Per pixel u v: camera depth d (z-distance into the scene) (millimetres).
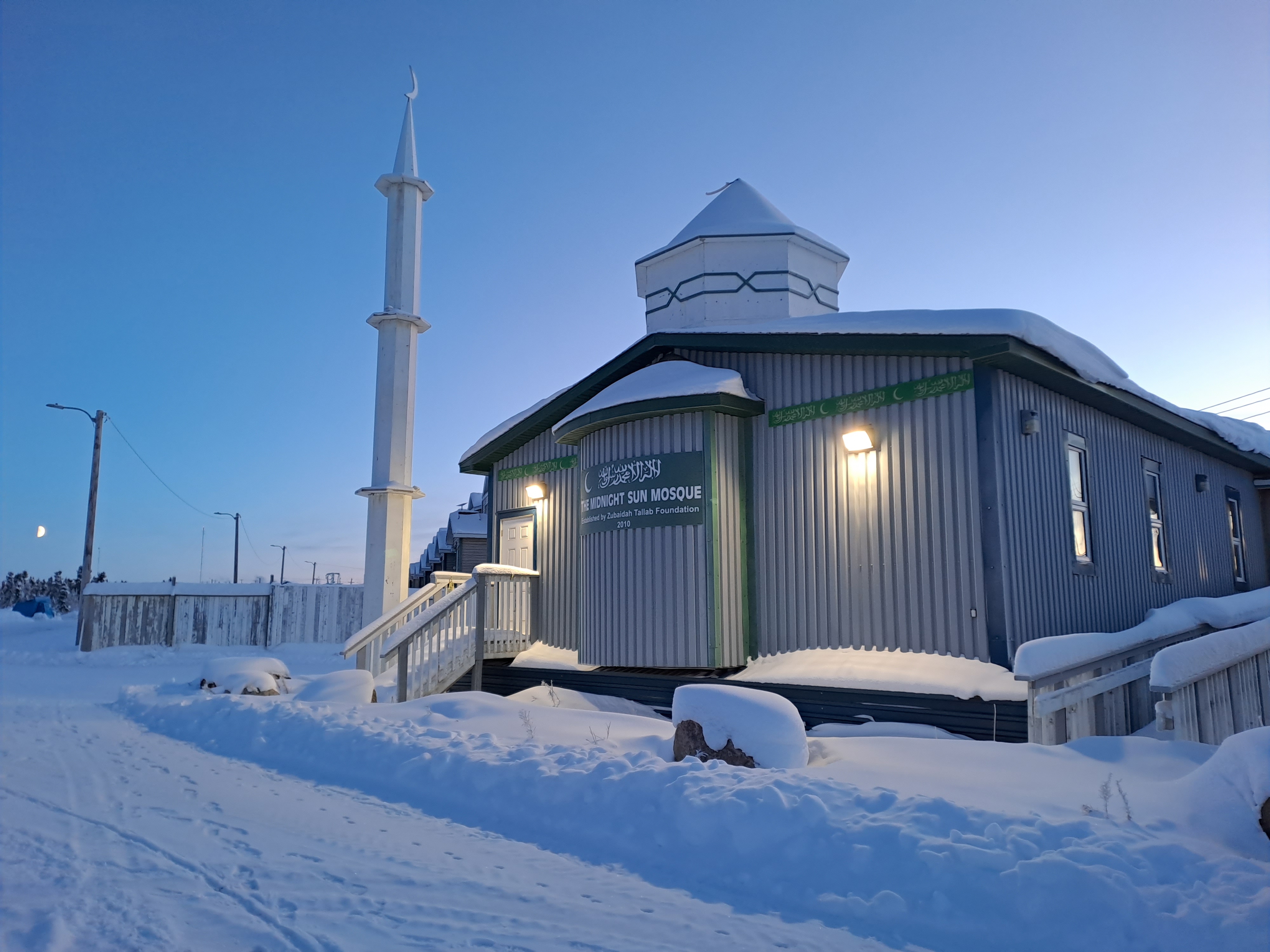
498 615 12820
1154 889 3680
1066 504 9609
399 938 3561
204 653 26062
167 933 3609
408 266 17984
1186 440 13148
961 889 3814
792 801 4770
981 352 8211
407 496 17188
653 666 10172
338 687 10906
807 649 9625
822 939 3602
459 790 6207
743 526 10383
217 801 6219
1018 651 6605
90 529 26391
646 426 10680
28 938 3502
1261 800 4242
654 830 4914
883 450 9273
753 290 14117
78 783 6848
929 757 6102
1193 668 6406
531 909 3922
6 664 22953
